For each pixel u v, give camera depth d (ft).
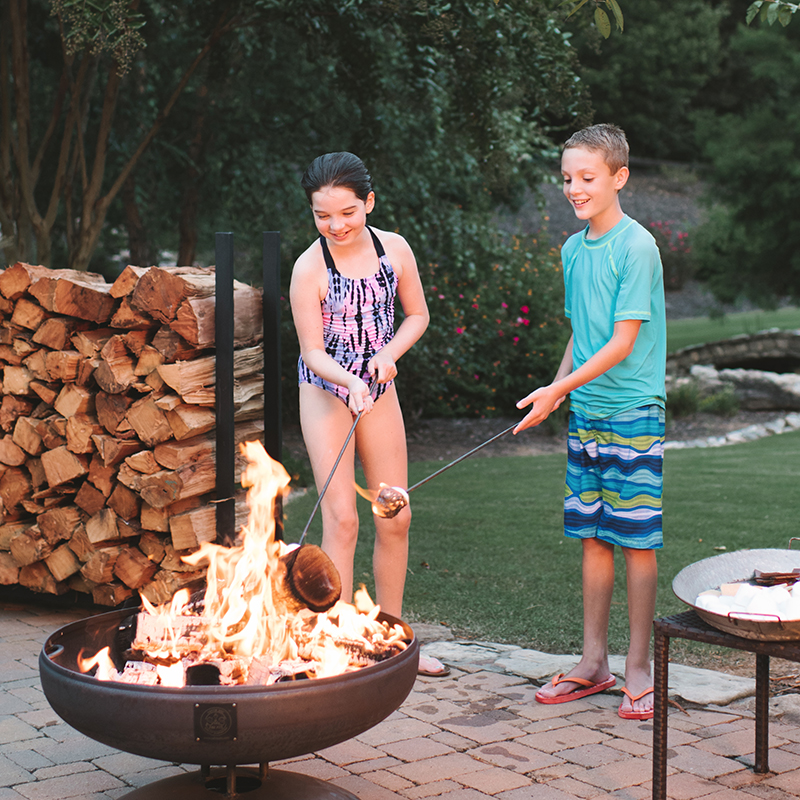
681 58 118.21
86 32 17.93
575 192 9.78
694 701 9.87
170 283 11.77
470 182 35.17
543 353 39.50
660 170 120.16
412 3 23.20
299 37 29.99
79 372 12.63
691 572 7.87
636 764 8.52
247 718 6.03
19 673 11.07
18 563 13.48
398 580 11.16
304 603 7.25
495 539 17.97
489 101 25.30
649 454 9.75
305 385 10.57
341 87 26.66
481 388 37.93
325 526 10.36
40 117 32.65
